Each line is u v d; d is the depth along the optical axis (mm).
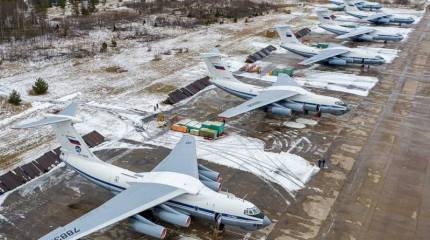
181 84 70875
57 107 60312
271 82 74625
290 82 63875
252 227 34188
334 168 46969
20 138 50906
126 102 63062
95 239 34812
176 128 54719
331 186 43469
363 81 76000
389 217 38844
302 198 41219
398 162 48719
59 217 37406
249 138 53625
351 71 81688
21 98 62969
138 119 57656
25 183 42375
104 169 37812
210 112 61125
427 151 51562
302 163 47750
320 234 36219
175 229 36156
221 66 62344
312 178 44812
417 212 39719
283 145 51938
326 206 40094
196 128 54062
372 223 37906
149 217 36156
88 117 57406
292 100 59531
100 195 40688
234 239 35219
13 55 81750
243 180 44031
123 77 73438
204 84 71438
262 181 43938
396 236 36375
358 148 51719
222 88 62906
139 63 81125
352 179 44875
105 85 69438
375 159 49219
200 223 37062
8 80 69750
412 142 53719
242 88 61250
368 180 44781
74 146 39000
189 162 39938
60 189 41500
